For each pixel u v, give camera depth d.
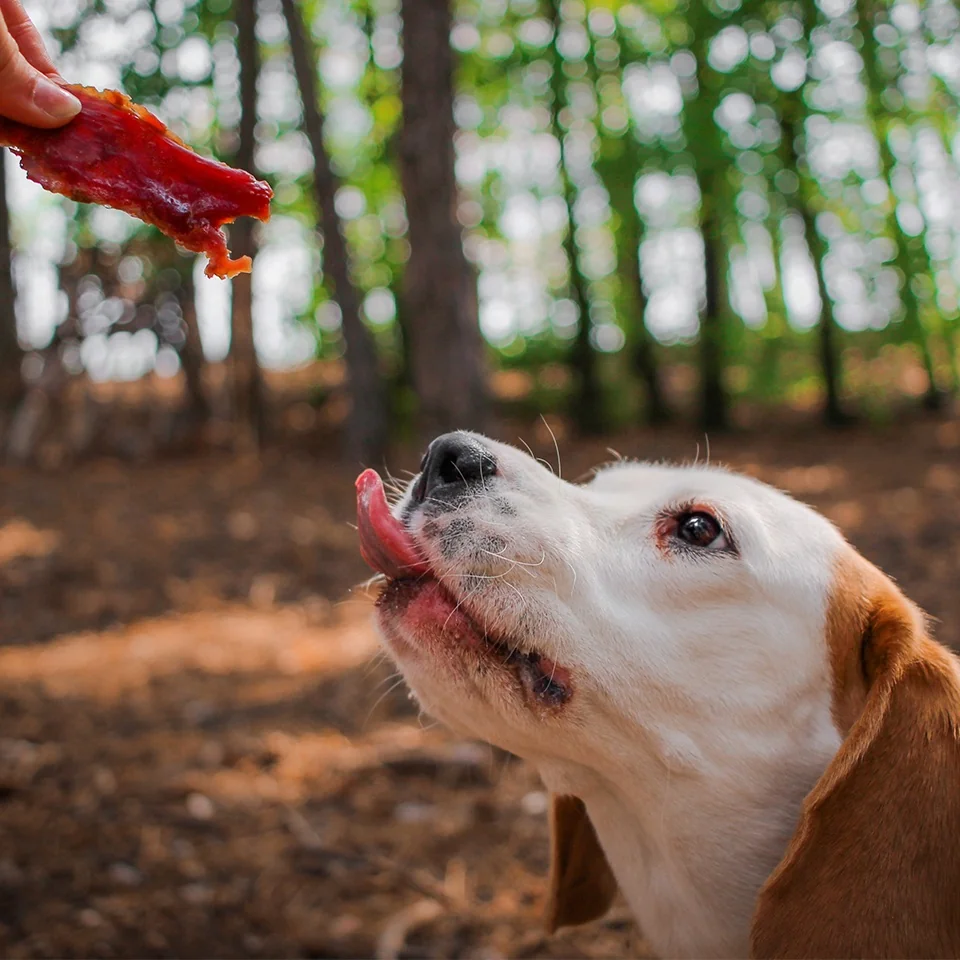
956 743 0.45
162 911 0.68
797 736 0.50
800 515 0.52
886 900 0.44
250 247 2.86
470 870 0.74
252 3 2.51
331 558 1.64
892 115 3.27
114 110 0.45
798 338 3.87
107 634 1.30
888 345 3.52
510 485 0.49
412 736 0.94
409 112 2.02
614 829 0.53
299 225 3.54
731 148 3.28
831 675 0.50
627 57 3.46
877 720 0.46
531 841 0.77
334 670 1.14
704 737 0.49
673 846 0.50
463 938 0.67
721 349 3.52
